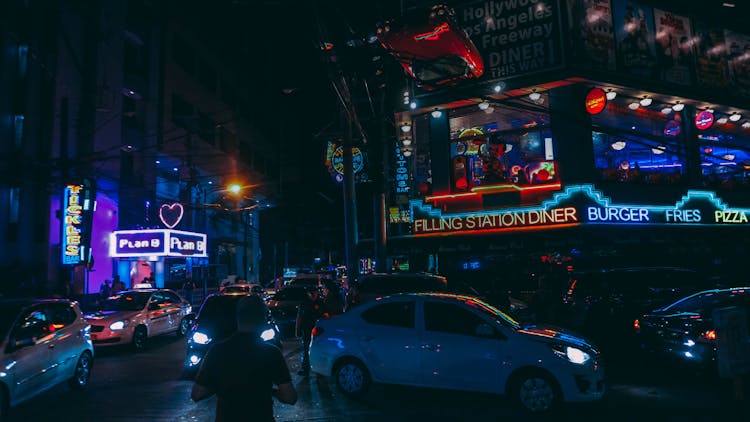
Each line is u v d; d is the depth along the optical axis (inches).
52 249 885.2
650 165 746.8
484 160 711.1
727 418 270.1
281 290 722.2
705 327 348.5
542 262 727.7
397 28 553.0
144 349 581.9
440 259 779.4
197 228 1551.4
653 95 730.8
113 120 1049.5
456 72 624.7
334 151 780.0
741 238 730.8
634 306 488.1
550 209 669.3
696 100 748.0
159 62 1257.4
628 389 340.2
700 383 355.3
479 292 676.1
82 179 869.8
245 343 125.3
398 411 295.9
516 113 721.0
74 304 378.9
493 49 695.7
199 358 396.8
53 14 930.7
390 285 514.9
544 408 281.4
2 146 838.5
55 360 328.2
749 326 346.9
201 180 1585.9
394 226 829.8
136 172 1144.2
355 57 589.9
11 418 290.0
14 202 880.9
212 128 1545.3
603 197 667.4
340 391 327.3
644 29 722.8
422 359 307.4
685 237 696.4
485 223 693.9
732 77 783.7
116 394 350.3
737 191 760.3
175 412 302.4
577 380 279.3
